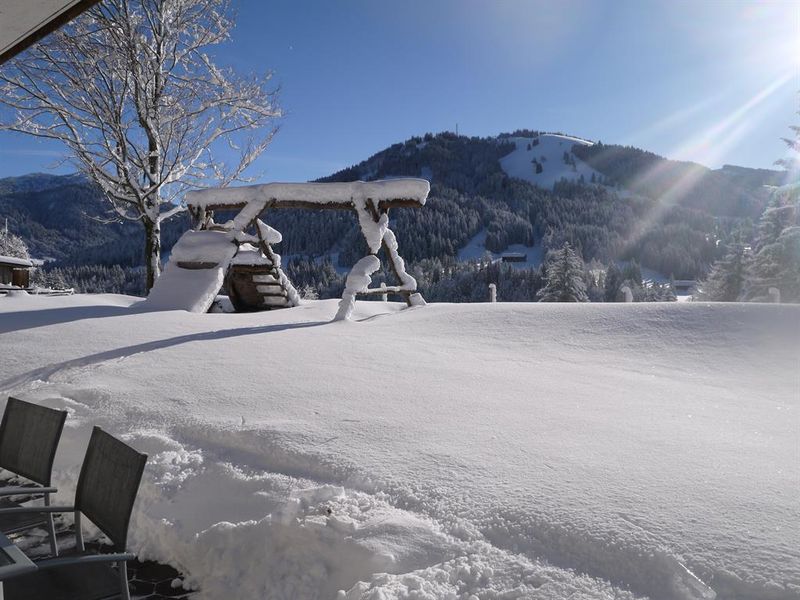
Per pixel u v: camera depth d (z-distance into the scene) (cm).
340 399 497
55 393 535
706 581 225
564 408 467
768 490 302
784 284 2986
